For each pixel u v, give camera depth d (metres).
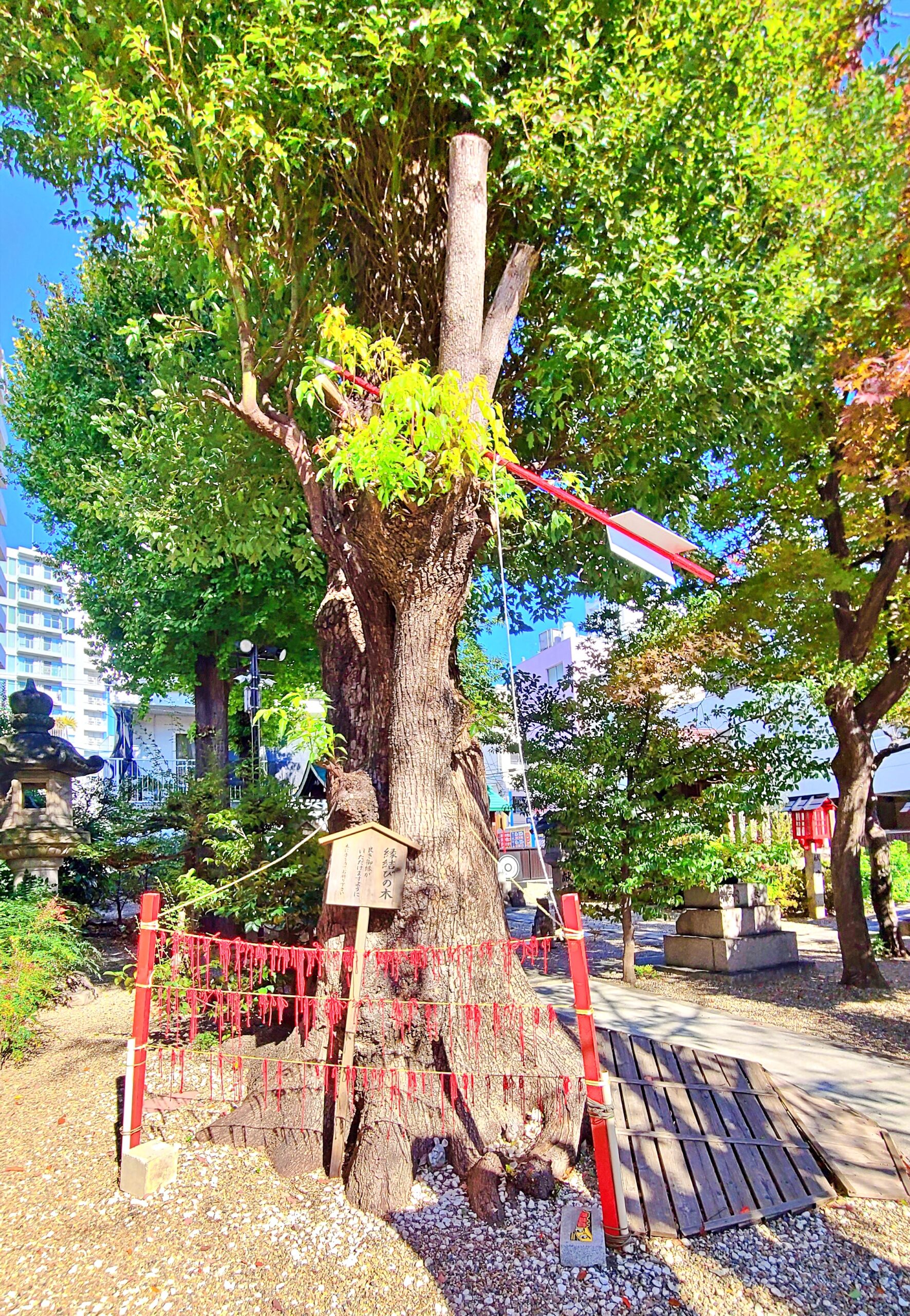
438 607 4.00
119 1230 3.31
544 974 8.21
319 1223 3.29
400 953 3.70
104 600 13.72
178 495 7.11
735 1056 5.01
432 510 3.74
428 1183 3.54
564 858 7.82
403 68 4.53
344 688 4.76
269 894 5.61
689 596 8.12
